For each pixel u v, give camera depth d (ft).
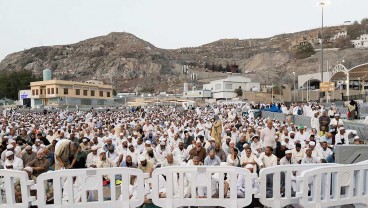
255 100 293.43
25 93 263.70
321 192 20.16
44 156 29.07
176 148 35.86
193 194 19.35
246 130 52.03
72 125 71.10
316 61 483.10
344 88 239.71
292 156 31.53
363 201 20.38
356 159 28.71
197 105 243.60
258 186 21.07
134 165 31.99
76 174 19.08
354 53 485.15
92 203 19.26
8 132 55.01
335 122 49.62
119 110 198.29
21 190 19.03
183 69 610.65
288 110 91.81
